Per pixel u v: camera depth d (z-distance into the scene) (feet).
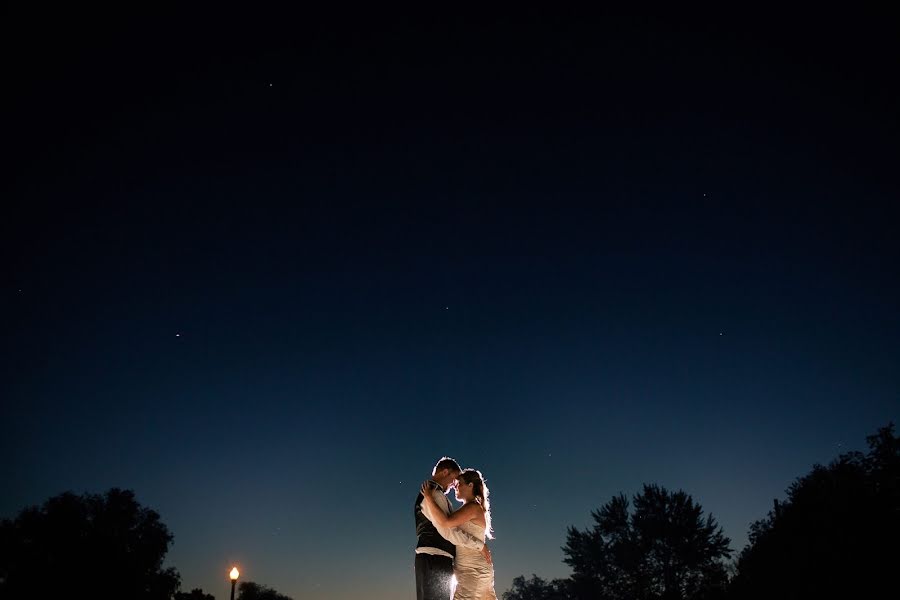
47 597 197.47
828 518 188.34
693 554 299.79
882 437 196.65
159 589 218.79
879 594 171.01
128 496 224.12
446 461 33.35
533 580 553.23
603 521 326.24
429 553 31.58
